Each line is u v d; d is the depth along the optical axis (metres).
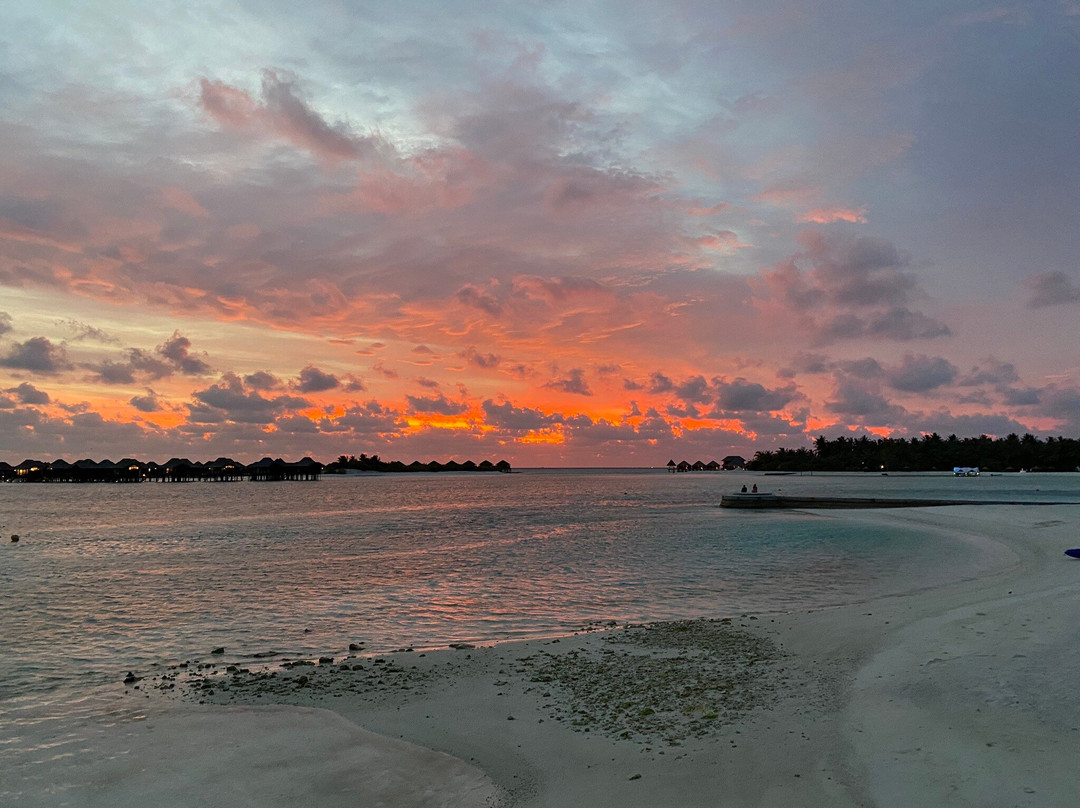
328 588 30.05
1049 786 8.58
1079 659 13.02
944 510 65.38
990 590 23.14
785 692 13.49
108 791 10.39
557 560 38.94
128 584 31.67
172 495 159.38
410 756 11.52
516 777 10.52
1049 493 108.31
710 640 18.25
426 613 24.48
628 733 11.88
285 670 17.16
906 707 11.80
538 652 17.88
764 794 9.25
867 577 30.73
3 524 73.00
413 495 151.12
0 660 18.77
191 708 14.32
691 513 79.75
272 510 96.88
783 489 139.75
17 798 10.19
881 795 8.85
